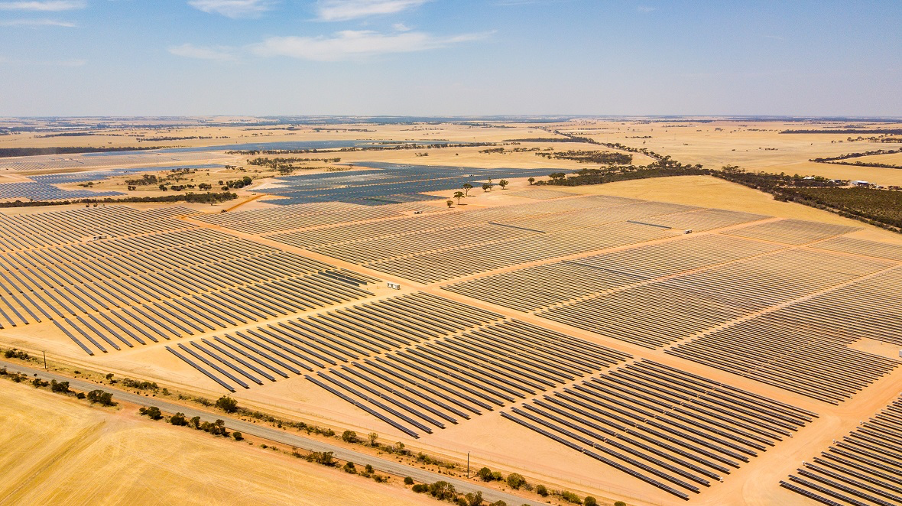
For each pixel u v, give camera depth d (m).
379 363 104.94
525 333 120.19
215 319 125.69
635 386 97.19
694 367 105.75
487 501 65.06
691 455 77.12
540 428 83.62
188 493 62.28
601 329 123.06
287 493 63.16
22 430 73.31
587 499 65.00
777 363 107.31
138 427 75.94
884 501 67.19
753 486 71.06
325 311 131.88
